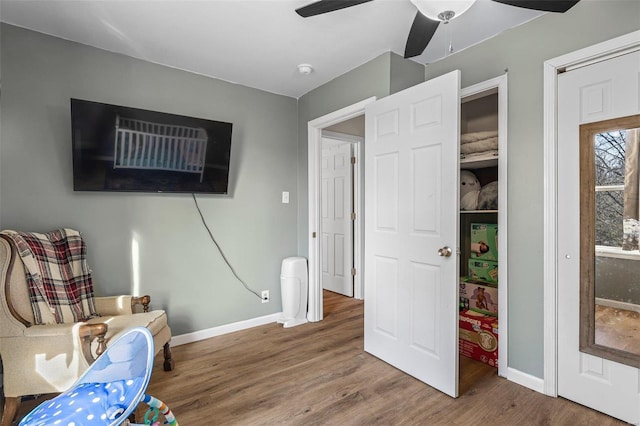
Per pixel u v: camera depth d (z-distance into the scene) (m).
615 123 1.67
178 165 2.56
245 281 3.07
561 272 1.88
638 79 1.60
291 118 3.38
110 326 1.96
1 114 2.01
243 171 3.05
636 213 1.64
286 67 2.69
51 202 2.17
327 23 2.06
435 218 2.00
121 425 0.91
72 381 1.64
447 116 1.92
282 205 3.32
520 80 2.03
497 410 1.79
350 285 4.14
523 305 2.02
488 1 1.81
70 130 2.23
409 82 2.57
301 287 3.21
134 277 2.50
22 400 1.96
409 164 2.16
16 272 1.73
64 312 1.90
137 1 1.82
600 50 1.69
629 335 1.67
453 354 1.90
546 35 1.91
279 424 1.69
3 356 1.64
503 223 2.10
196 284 2.79
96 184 2.25
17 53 2.05
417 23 1.65
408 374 2.19
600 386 1.75
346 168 4.18
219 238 2.91
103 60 2.35
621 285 1.69
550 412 1.76
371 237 2.47
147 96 2.54
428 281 2.04
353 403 1.87
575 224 1.82
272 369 2.28
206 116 2.83
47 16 1.95
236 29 2.12
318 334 2.92
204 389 2.03
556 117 1.88
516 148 2.04
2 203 2.02
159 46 2.33
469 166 2.72
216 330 2.89
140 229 2.52
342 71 2.77
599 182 1.75
